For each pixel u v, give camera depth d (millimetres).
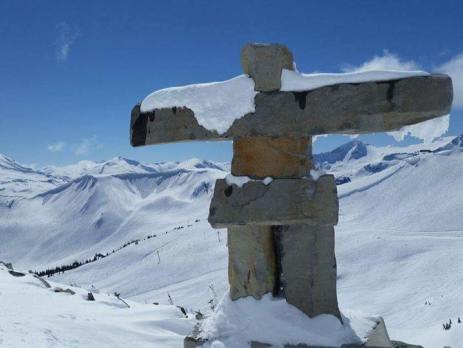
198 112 6918
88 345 10844
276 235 7211
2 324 10844
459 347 108375
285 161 6930
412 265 182375
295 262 6949
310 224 6812
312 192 6695
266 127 6637
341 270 188000
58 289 18203
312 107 6457
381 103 6164
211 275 197625
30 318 12008
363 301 157000
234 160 7109
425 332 123625
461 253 184625
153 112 7242
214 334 6953
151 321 14367
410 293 157000
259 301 7039
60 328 11633
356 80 6293
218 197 7020
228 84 6836
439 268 173875
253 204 6812
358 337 6703
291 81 6578
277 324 6793
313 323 6793
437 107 6027
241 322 6965
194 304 163000
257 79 6652
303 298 6895
